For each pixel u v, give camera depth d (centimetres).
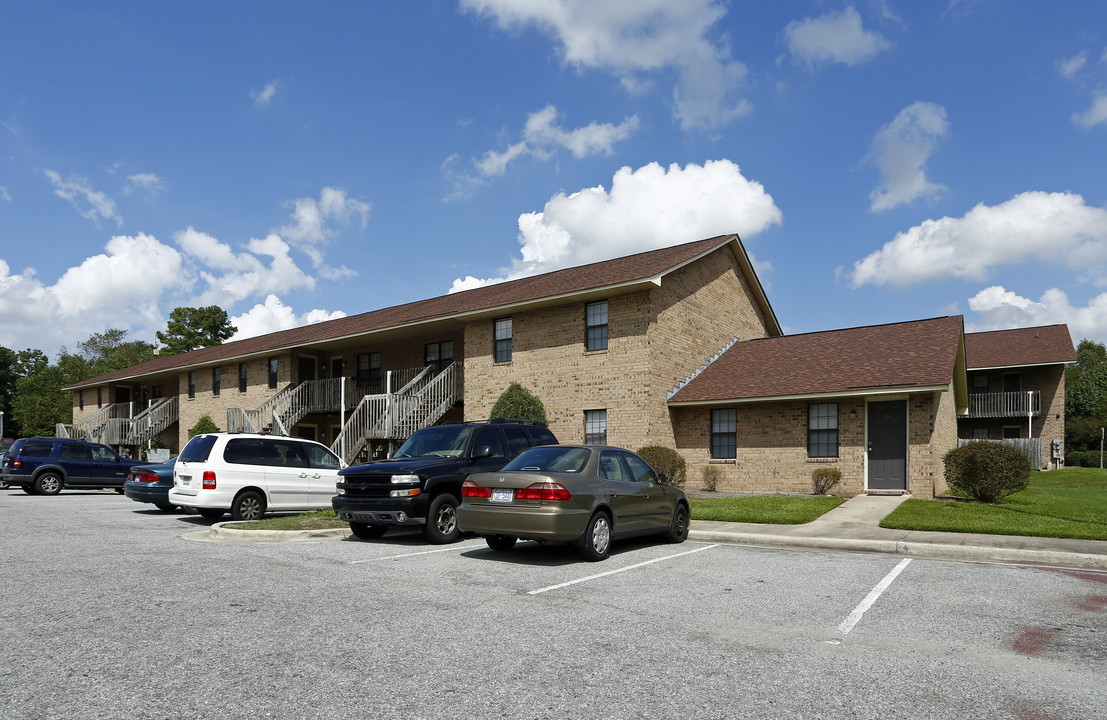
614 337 2041
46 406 5666
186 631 566
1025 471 1563
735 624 603
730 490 2003
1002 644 550
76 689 435
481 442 1196
